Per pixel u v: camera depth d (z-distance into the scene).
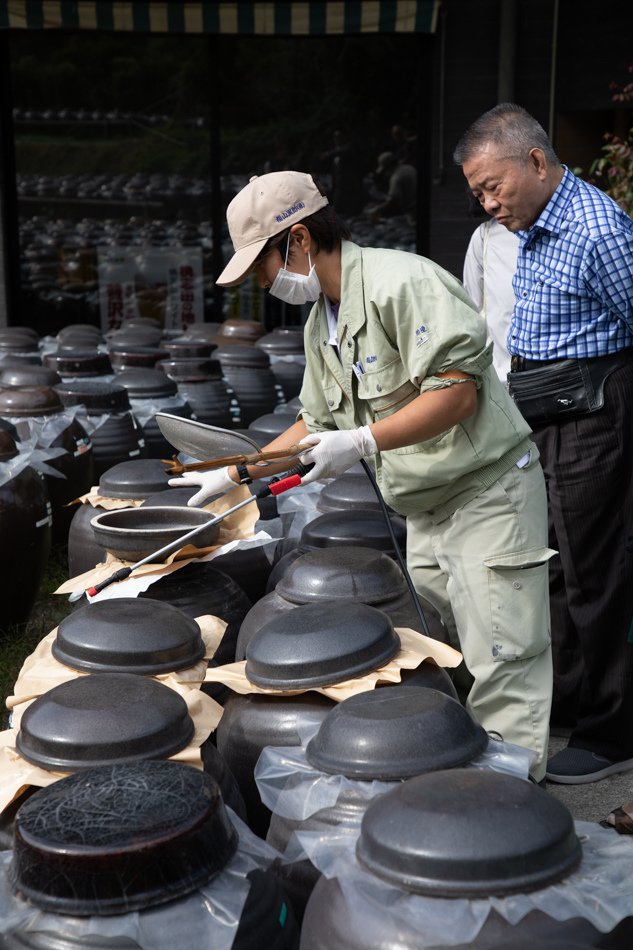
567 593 3.24
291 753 1.99
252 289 10.07
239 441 2.70
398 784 1.70
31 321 9.98
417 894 1.54
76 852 1.60
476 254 3.89
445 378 2.50
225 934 1.63
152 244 9.97
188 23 9.06
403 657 2.26
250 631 2.62
